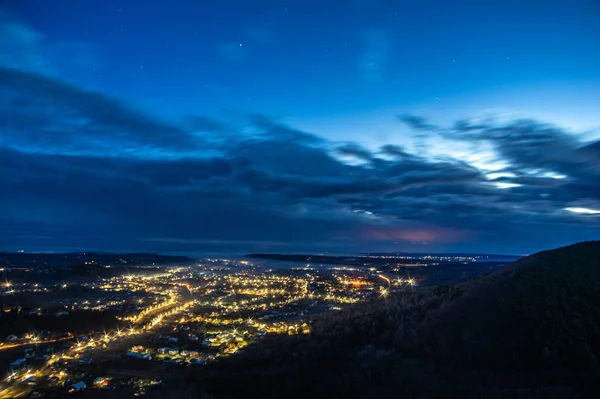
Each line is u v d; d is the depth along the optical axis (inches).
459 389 756.6
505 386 746.8
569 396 678.5
